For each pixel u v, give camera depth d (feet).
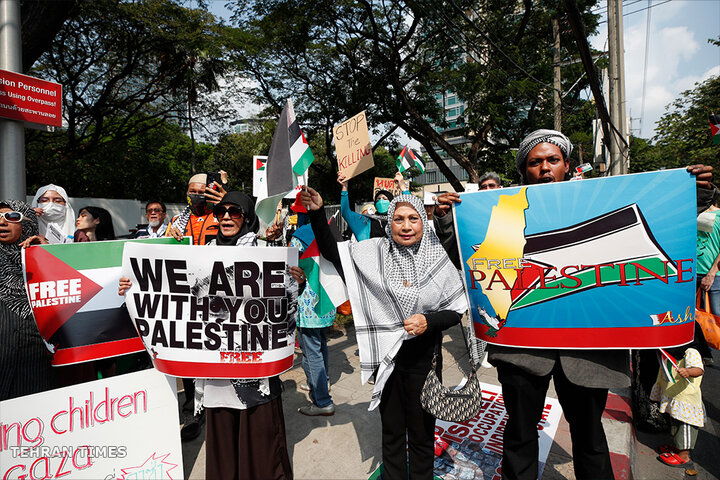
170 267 6.80
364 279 6.94
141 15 41.96
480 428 9.71
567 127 48.44
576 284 6.03
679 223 5.66
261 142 60.13
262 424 7.04
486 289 6.55
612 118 29.73
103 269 7.57
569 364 6.09
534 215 6.25
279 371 6.93
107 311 7.57
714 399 13.44
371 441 9.59
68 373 8.04
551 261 6.15
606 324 5.92
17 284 7.13
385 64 45.93
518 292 6.31
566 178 7.07
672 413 9.43
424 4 31.01
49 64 46.70
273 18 44.27
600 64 42.88
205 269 6.76
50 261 7.18
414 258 6.77
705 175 5.52
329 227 7.48
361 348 6.84
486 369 13.91
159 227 13.53
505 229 6.41
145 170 73.72
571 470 8.19
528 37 43.39
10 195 12.77
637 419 11.53
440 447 8.88
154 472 7.29
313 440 9.66
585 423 6.29
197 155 93.30
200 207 10.32
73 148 50.83
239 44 45.75
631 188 5.82
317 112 54.49
